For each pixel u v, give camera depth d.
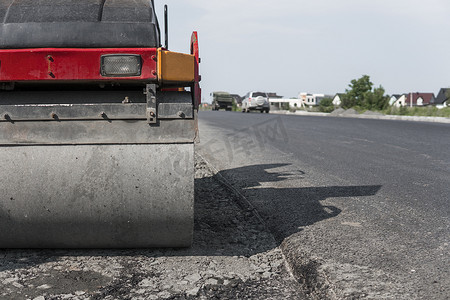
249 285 2.44
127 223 2.61
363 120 20.44
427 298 2.17
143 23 2.56
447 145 9.38
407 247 2.92
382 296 2.18
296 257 2.77
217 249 3.00
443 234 3.21
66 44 2.50
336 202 4.24
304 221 3.58
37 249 2.85
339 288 2.27
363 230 3.31
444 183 5.19
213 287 2.39
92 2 2.62
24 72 2.44
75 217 2.56
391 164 6.73
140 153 2.54
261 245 3.13
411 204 4.14
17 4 2.58
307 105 107.88
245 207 4.09
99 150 2.53
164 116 2.54
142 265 2.65
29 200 2.51
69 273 2.50
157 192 2.56
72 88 2.79
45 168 2.51
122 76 2.49
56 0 2.61
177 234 2.71
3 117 2.46
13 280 2.38
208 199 4.49
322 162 6.95
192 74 2.59
